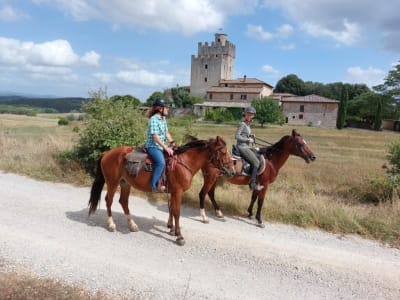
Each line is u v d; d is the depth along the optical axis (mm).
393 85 62812
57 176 10023
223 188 9211
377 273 4816
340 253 5477
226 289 4164
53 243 5223
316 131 46062
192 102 75562
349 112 68438
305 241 5973
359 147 26609
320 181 11367
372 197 9180
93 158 10328
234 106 67375
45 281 3924
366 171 13273
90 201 6309
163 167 5594
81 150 10734
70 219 6477
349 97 88438
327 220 6758
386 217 6957
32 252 4809
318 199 8031
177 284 4188
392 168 9289
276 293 4164
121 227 6254
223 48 85938
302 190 9734
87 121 10688
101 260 4738
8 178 9742
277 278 4559
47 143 14102
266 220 7090
